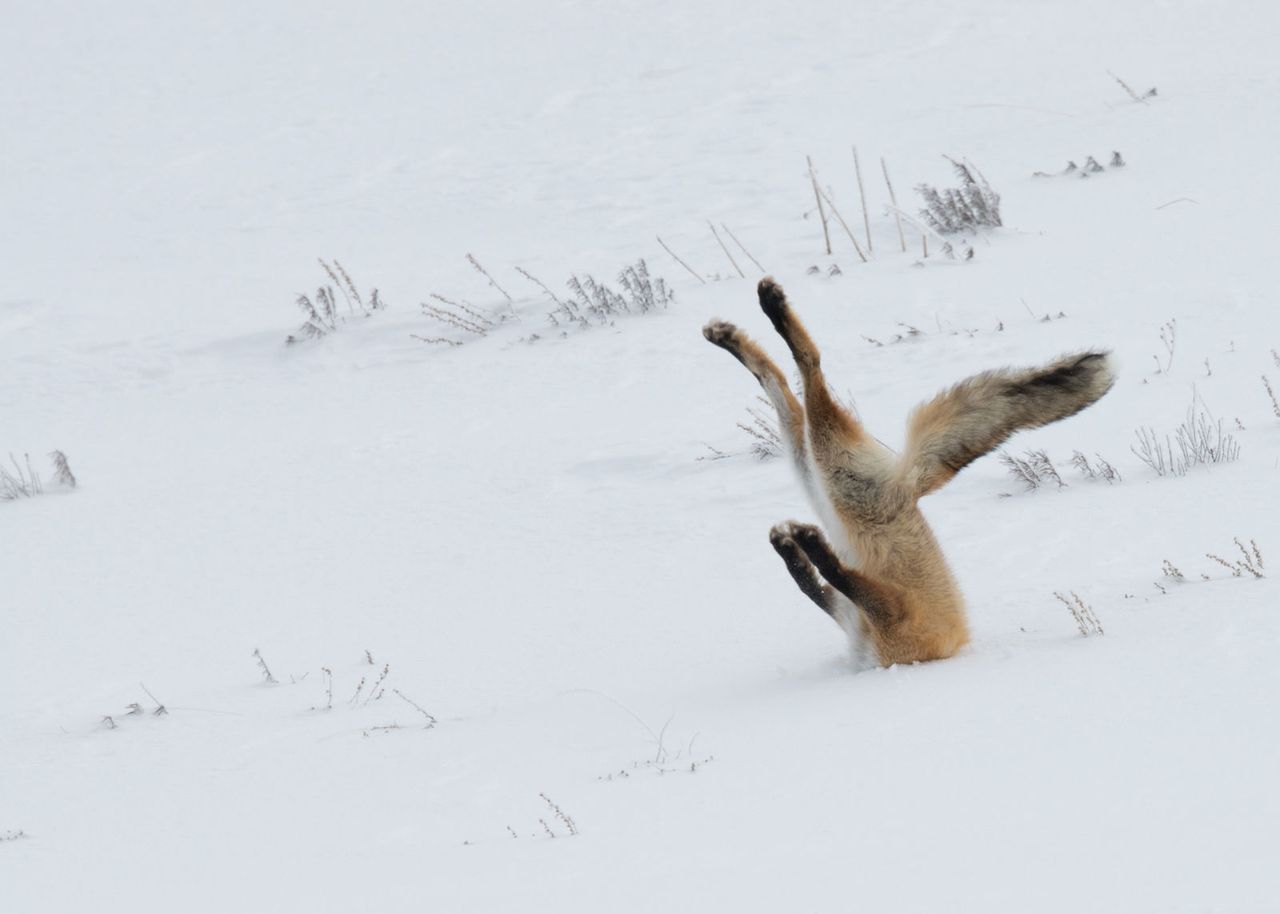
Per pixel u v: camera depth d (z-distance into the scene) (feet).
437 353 190.80
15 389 198.80
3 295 239.30
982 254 188.55
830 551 72.02
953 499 110.32
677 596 101.14
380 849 59.41
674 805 57.06
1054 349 142.20
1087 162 217.77
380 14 437.58
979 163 236.84
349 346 198.70
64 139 349.41
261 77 386.73
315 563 123.75
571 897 47.09
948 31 338.75
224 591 120.16
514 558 116.88
